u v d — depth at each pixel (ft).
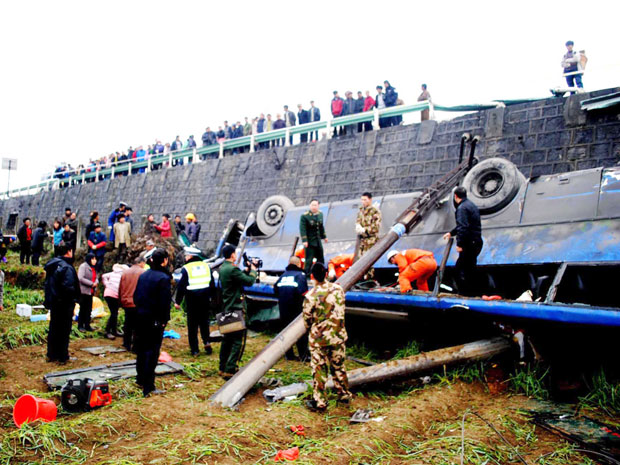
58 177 110.01
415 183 43.47
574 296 21.99
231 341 20.98
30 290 44.83
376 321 26.45
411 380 20.08
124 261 45.39
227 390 17.61
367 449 12.88
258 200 57.67
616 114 34.01
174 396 17.81
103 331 28.73
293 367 23.11
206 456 12.08
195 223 52.26
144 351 18.26
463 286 25.90
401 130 45.93
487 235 26.58
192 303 25.02
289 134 56.70
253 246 40.24
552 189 25.88
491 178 28.37
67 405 15.81
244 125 65.26
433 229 29.50
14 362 22.02
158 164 81.25
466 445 12.99
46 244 61.87
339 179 49.57
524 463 12.20
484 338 21.79
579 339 18.80
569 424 14.78
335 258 29.25
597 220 23.27
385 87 49.75
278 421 15.06
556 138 36.47
